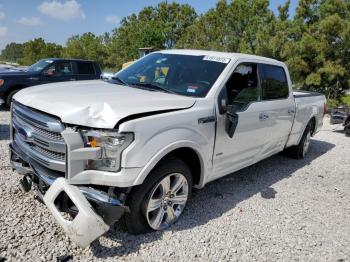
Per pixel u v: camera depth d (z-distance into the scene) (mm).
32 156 3297
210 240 3516
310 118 6605
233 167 4461
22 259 2908
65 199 2922
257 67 4816
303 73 16156
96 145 2896
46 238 3225
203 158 3740
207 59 4398
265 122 4809
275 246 3566
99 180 2936
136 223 3295
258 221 4039
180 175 3559
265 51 16438
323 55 15383
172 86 4109
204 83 4020
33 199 3906
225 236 3629
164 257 3162
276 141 5430
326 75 15727
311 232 3939
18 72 10969
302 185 5438
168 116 3277
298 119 6027
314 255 3496
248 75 4613
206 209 4180
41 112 3148
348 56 15742
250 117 4430
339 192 5301
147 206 3283
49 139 3055
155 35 34688
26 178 3607
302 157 6930
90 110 2984
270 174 5824
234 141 4215
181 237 3500
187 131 3439
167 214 3594
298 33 16031
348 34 14781
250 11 19906
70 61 12078
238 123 4195
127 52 39312
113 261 3021
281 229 3922
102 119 2934
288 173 5988
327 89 16625
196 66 4297
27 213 3598
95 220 2777
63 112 2953
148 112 3176
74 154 2822
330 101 15664
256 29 18516
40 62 12148
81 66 12297
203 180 3895
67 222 2830
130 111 3043
